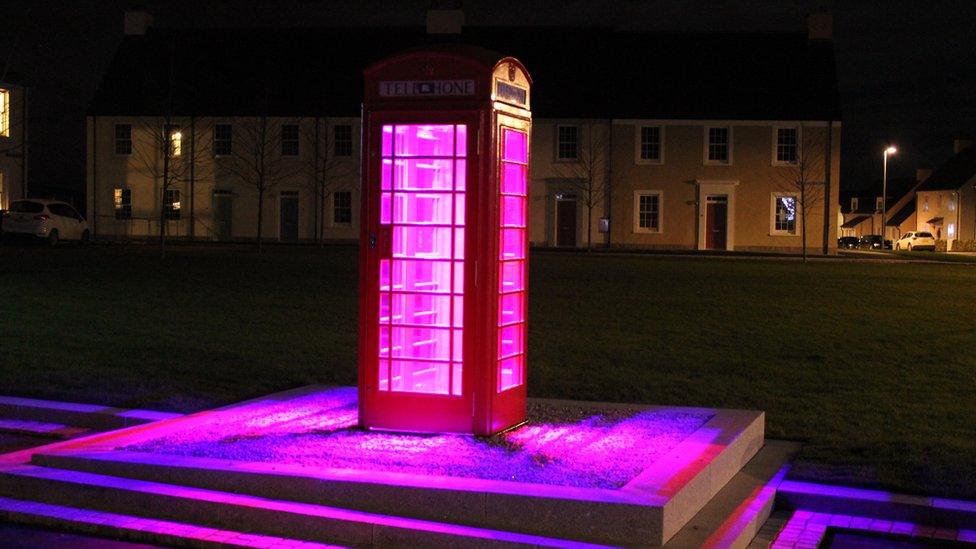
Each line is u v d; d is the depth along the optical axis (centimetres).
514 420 835
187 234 5494
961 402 1070
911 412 1015
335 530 629
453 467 688
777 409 1029
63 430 922
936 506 699
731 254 4784
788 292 2467
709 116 5253
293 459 711
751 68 5459
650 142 5309
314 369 1213
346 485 651
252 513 647
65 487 696
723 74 5438
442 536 607
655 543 593
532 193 5350
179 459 712
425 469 684
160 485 689
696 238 5297
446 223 803
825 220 5247
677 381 1180
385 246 805
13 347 1323
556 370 1248
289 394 1001
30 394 1018
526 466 691
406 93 784
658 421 860
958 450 852
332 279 2547
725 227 5284
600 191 5312
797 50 5525
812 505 729
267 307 1891
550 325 1723
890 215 11325
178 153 5484
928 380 1207
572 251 4884
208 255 3616
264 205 5469
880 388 1151
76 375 1126
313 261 3322
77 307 1809
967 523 690
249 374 1169
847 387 1155
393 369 812
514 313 844
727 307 2067
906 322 1834
